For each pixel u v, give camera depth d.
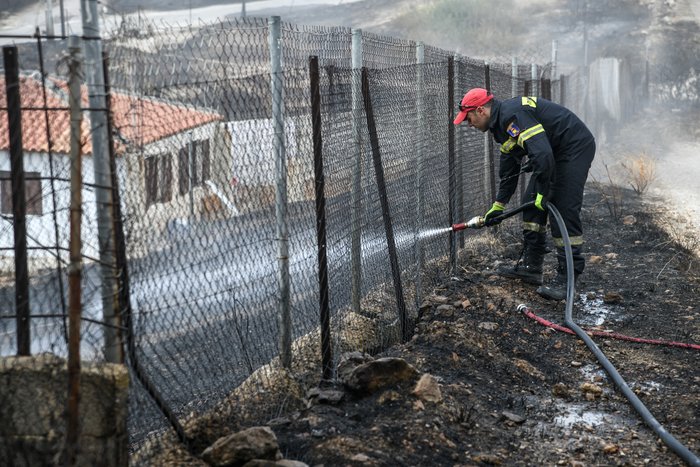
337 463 3.32
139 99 3.04
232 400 3.88
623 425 4.20
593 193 12.54
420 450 3.53
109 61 2.93
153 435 3.44
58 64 2.71
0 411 2.70
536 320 5.87
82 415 2.69
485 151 8.25
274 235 4.11
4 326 3.02
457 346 4.99
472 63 7.54
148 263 3.13
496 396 4.43
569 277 6.00
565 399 4.55
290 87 4.13
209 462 3.24
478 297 6.24
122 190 3.00
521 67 10.48
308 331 4.79
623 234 9.22
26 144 3.02
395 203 5.56
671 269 7.55
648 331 5.77
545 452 3.80
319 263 4.31
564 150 6.12
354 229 5.07
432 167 6.30
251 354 4.09
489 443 3.80
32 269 3.06
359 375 4.02
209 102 3.36
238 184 3.66
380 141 5.23
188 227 3.30
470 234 8.12
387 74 5.33
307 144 4.35
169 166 3.17
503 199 6.39
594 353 5.16
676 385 4.75
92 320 2.92
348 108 4.87
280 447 3.47
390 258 5.26
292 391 4.10
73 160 2.54
